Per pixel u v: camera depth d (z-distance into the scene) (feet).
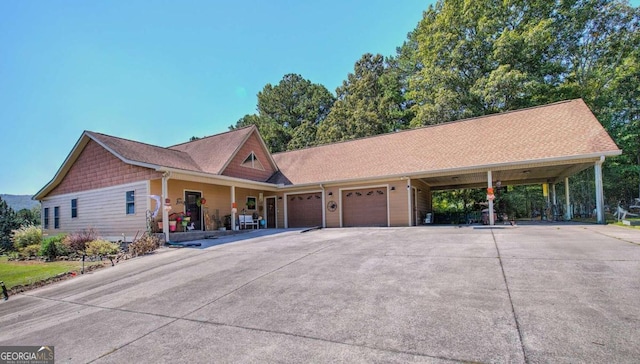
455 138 49.96
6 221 65.41
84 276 24.86
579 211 70.18
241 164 54.75
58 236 40.68
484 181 58.18
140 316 14.49
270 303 14.62
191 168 47.47
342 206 53.06
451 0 80.74
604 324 10.35
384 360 9.12
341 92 132.77
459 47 77.82
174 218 42.60
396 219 48.44
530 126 44.96
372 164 52.37
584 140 37.93
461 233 32.35
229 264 23.62
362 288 15.64
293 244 30.81
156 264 26.32
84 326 13.91
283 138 132.77
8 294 21.57
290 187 56.13
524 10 74.95
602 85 71.51
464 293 13.94
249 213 57.31
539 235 28.19
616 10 71.15
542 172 49.01
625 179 71.26
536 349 9.14
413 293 14.42
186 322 13.24
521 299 12.82
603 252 19.45
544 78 70.85
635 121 69.77
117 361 10.34
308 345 10.37
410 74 111.34
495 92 67.77
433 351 9.44
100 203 45.73
